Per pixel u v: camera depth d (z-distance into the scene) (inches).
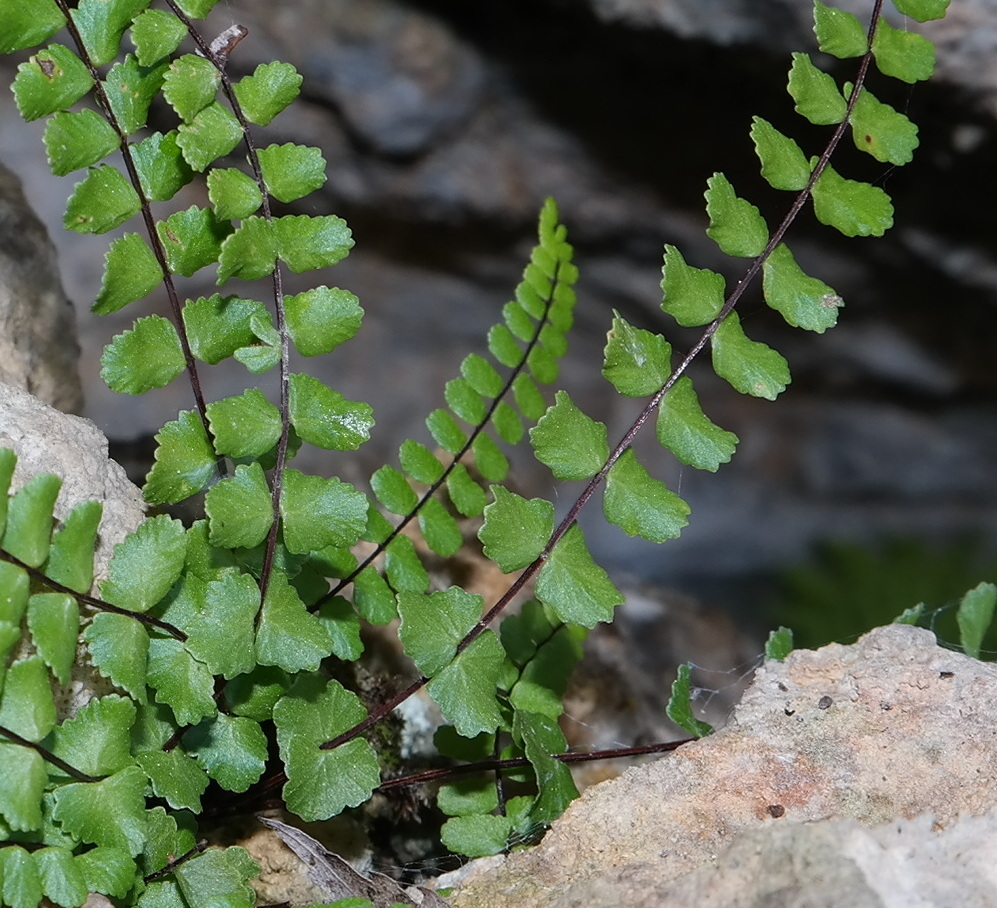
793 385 28.6
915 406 28.1
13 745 15.6
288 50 20.7
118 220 16.2
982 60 18.5
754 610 28.0
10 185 18.0
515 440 17.6
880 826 15.7
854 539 29.2
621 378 16.4
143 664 15.9
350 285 26.6
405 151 22.5
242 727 16.3
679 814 16.0
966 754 16.0
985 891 15.4
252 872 16.0
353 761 16.2
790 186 16.5
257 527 16.1
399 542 17.1
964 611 17.1
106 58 16.1
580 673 18.5
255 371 16.2
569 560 16.3
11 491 16.1
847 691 16.4
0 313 17.4
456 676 16.2
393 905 15.9
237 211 16.1
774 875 15.3
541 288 17.8
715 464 16.4
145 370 16.3
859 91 16.6
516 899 15.9
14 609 15.6
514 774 16.9
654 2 19.1
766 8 18.8
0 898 15.6
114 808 15.8
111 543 16.3
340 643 16.8
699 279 16.4
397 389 27.7
